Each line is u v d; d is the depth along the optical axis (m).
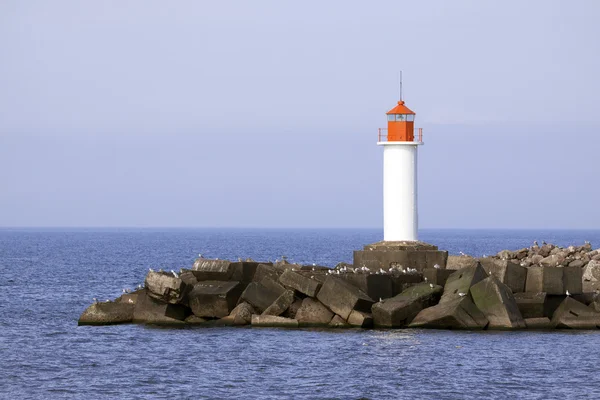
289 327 129.00
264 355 110.12
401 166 140.88
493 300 126.25
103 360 108.25
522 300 129.25
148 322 134.38
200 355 110.56
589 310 129.12
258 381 97.19
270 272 138.62
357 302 126.81
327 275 131.25
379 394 91.88
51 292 199.38
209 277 137.50
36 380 97.69
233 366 104.56
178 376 99.62
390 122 141.75
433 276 132.00
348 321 127.56
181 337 122.69
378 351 111.81
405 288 132.88
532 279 131.75
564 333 124.31
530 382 96.88
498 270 132.38
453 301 126.25
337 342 117.56
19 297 186.25
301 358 108.25
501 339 119.25
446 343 116.38
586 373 100.94
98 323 135.75
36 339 123.06
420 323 126.25
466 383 96.38
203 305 133.00
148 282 131.88
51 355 111.56
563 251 156.38
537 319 128.38
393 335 122.19
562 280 130.75
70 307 166.88
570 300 129.62
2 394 91.31
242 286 136.25
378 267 138.88
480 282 127.81
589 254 153.62
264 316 130.38
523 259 151.00
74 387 94.44
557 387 94.81
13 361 107.81
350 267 147.88
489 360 106.88
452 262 140.88
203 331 127.44
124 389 93.69
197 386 94.94
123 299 141.25
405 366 103.88
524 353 110.81
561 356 109.12
